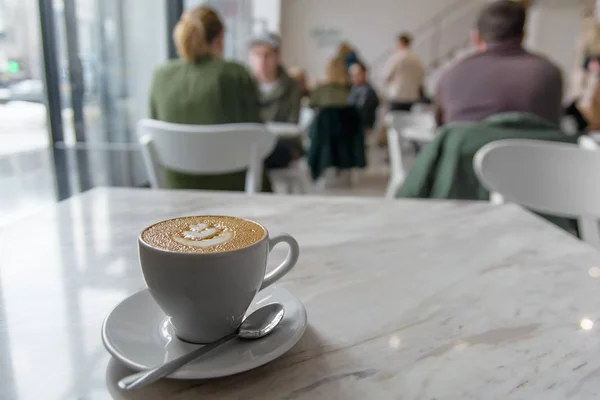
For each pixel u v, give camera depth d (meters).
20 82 1.81
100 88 2.45
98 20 2.39
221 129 1.64
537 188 1.17
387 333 0.45
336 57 4.43
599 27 7.08
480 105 2.02
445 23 9.58
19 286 0.54
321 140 4.43
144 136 1.73
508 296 0.54
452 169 1.67
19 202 1.84
